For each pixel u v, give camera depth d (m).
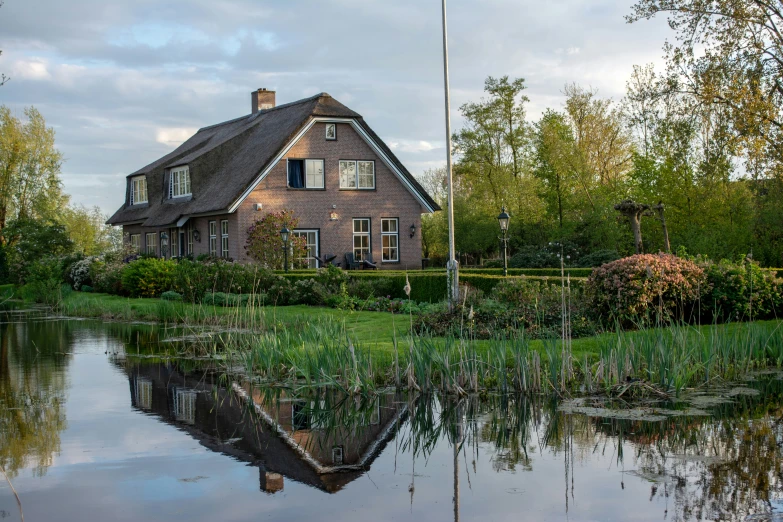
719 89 21.53
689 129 23.05
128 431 8.37
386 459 7.27
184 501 6.06
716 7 21.66
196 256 30.36
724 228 29.25
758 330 11.59
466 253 46.00
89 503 6.01
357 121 31.97
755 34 21.53
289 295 21.70
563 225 36.22
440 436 8.09
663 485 6.29
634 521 5.49
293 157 31.02
